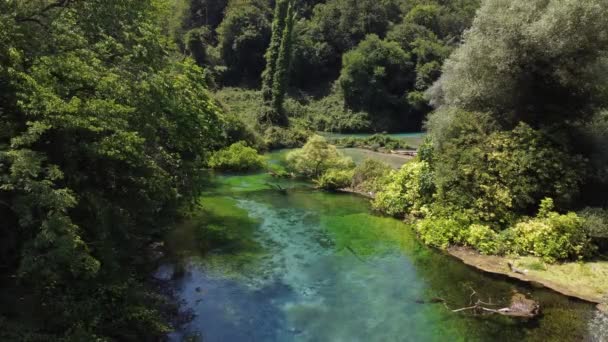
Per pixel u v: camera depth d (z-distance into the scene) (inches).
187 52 2139.5
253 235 563.2
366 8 2743.6
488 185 549.6
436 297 402.0
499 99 609.3
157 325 319.3
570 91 569.6
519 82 587.2
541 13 533.6
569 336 330.3
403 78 2395.4
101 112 300.7
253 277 439.5
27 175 243.6
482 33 613.0
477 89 615.5
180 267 455.5
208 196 744.3
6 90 288.0
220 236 552.7
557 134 546.3
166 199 475.8
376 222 632.4
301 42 2514.8
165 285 411.2
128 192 378.9
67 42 345.1
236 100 1907.0
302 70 2532.0
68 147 299.7
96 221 326.0
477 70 613.3
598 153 553.6
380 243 546.3
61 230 246.1
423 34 2610.7
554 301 388.2
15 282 297.1
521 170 532.7
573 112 578.9
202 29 2497.5
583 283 419.5
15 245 284.0
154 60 462.6
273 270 457.7
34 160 243.3
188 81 541.6
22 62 310.5
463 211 558.6
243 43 2305.6
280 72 1695.4
